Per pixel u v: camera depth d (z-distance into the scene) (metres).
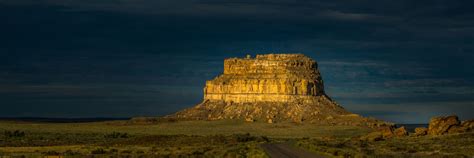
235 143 172.50
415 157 106.75
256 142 176.38
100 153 130.62
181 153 127.81
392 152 122.38
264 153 112.44
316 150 122.44
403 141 161.75
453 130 175.50
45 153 127.50
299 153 115.31
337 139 194.75
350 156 105.75
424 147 134.00
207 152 128.38
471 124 177.50
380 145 147.00
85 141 191.62
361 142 163.12
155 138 194.88
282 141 186.88
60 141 189.00
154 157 116.25
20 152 131.75
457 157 105.06
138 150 141.00
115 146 164.50
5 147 156.75
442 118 181.25
